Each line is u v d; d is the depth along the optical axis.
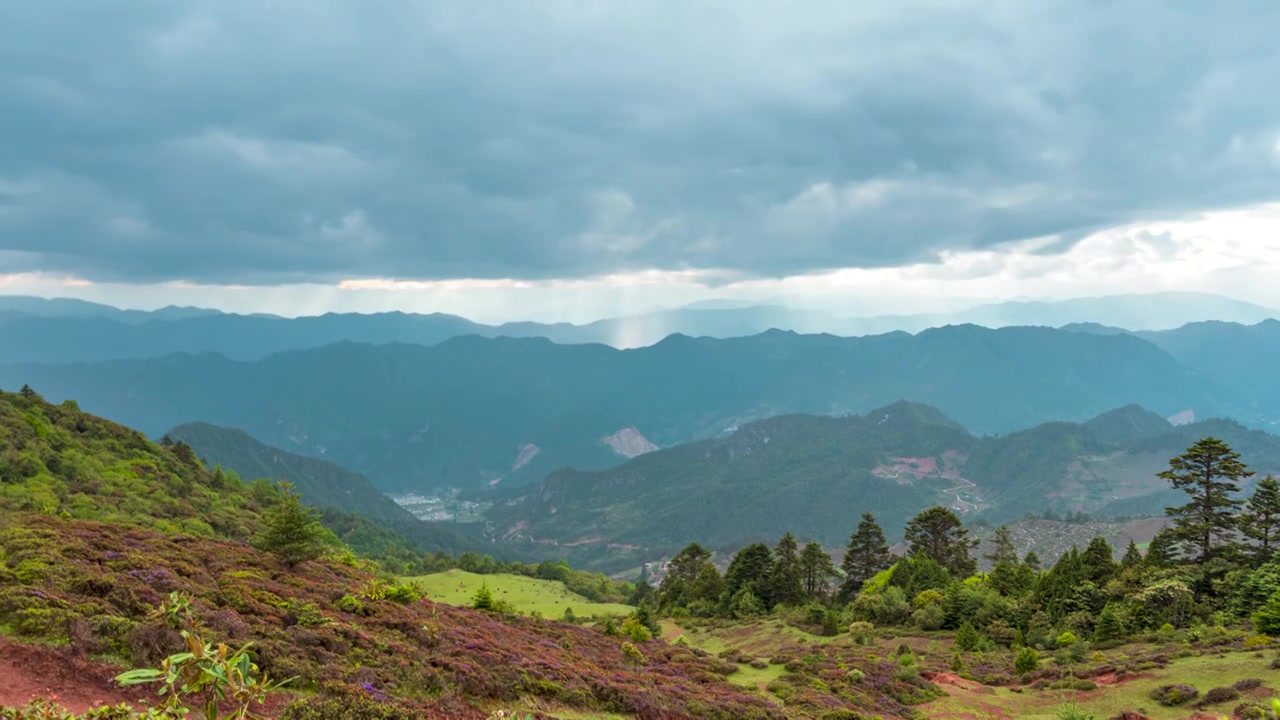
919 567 82.25
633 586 164.00
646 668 40.78
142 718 7.21
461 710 23.72
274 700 20.06
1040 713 36.94
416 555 187.00
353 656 24.75
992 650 56.38
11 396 96.00
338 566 44.91
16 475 73.31
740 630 75.25
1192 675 37.50
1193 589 56.16
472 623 38.75
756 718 31.06
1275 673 35.03
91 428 100.94
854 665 47.19
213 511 91.38
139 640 20.14
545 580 140.25
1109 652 48.12
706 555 110.69
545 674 29.33
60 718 9.20
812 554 91.50
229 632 22.77
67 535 31.02
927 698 41.00
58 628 19.91
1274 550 58.03
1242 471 60.97
